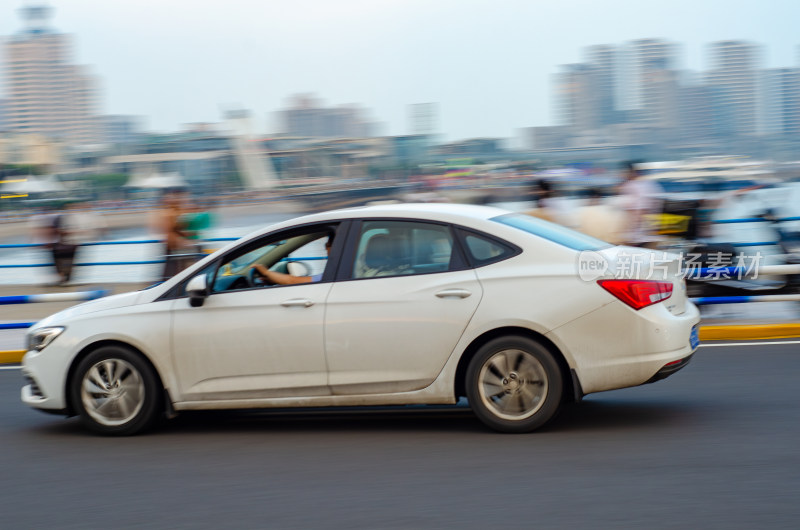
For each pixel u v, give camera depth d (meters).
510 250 5.50
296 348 5.64
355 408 6.55
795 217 11.59
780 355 8.09
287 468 5.07
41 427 6.45
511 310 5.34
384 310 5.53
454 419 6.04
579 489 4.45
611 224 10.61
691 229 10.74
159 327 5.82
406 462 5.07
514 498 4.35
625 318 5.28
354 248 5.73
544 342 5.38
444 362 5.47
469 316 5.41
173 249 13.38
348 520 4.13
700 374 7.39
